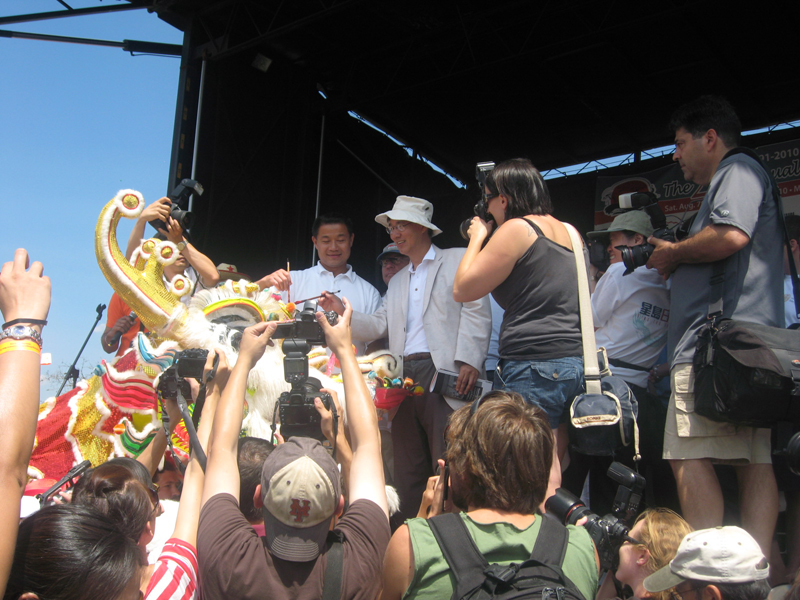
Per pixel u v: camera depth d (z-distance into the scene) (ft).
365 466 6.61
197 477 6.91
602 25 27.22
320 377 11.40
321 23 29.30
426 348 14.48
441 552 5.92
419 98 33.76
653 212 12.75
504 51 30.96
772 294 10.19
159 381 7.91
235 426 6.63
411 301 14.99
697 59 30.04
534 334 10.22
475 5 28.55
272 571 5.73
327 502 5.72
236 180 28.50
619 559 8.67
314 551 5.77
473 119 35.53
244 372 6.87
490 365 16.19
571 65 31.22
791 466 8.50
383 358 13.32
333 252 17.78
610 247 14.80
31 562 4.83
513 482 6.29
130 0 26.81
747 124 33.22
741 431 9.82
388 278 17.72
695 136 11.38
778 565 10.36
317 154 31.78
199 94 27.61
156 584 6.01
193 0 27.12
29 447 5.04
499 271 10.41
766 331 9.42
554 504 8.36
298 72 31.24
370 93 33.96
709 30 28.22
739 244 9.91
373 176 35.42
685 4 25.59
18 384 5.08
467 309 13.88
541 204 11.15
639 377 13.16
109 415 11.16
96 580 4.84
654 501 13.37
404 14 28.94
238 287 12.25
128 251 12.21
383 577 6.11
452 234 39.04
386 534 6.20
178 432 10.87
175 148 27.02
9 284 5.50
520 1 26.91
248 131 29.19
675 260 10.73
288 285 14.74
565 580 5.70
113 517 6.59
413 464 14.44
